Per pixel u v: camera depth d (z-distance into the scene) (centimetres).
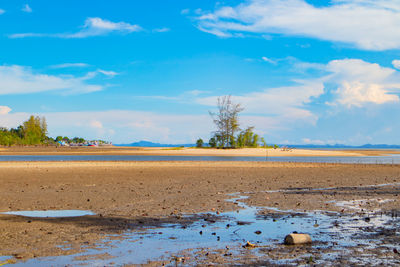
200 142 12912
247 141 12188
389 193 1791
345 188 2020
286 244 844
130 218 1147
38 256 743
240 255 754
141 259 727
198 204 1423
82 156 7144
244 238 901
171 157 6888
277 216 1189
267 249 800
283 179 2538
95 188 1958
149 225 1046
